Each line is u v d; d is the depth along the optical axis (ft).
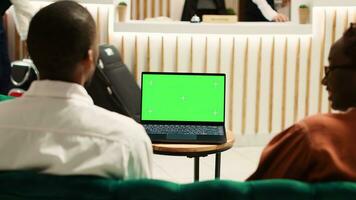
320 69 16.78
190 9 18.38
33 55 4.64
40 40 4.54
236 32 15.92
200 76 9.21
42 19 4.55
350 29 4.80
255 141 17.06
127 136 4.60
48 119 4.58
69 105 4.62
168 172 14.66
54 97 4.64
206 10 18.49
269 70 16.60
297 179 4.82
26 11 14.46
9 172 4.50
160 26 15.65
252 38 16.35
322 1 16.25
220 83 9.23
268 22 17.01
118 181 4.47
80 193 4.36
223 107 9.17
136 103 10.24
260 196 4.33
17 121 4.62
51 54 4.56
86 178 4.44
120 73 10.19
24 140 4.57
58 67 4.61
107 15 15.76
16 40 15.92
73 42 4.53
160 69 16.21
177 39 16.12
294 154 4.80
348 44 4.73
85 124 4.55
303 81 16.81
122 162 4.54
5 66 14.46
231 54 16.34
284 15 17.90
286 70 16.67
